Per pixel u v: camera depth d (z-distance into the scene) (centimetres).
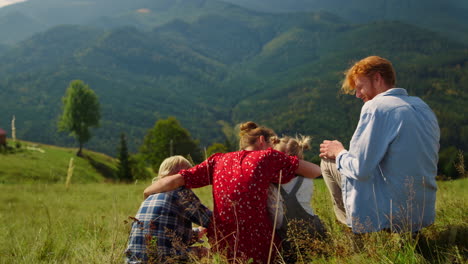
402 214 254
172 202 327
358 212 269
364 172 260
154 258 299
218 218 302
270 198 310
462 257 221
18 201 1141
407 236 249
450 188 478
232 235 294
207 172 322
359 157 261
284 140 337
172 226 323
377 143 258
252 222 291
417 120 257
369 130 261
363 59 295
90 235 436
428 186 259
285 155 306
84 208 1020
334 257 260
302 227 297
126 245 328
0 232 538
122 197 1266
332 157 291
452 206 359
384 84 287
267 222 298
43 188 1552
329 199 421
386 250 243
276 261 284
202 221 325
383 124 259
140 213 327
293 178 311
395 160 256
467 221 292
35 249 382
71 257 358
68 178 1401
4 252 394
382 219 260
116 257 311
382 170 264
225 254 282
